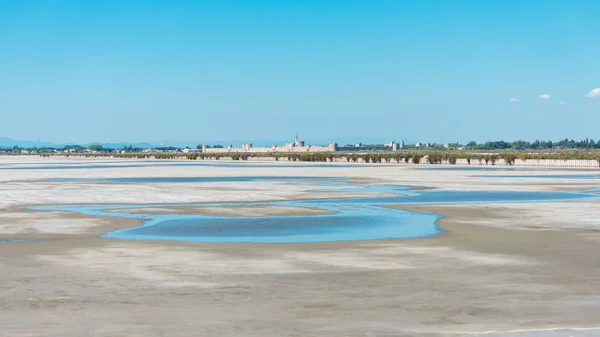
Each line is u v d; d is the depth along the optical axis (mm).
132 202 42438
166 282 17109
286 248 22953
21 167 123688
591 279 17422
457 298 15266
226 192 50844
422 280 17328
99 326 12891
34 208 38438
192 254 21641
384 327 12859
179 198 45375
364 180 69500
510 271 18547
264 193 49875
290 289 16266
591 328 12750
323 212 35938
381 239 25188
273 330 12648
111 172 94812
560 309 14227
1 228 28641
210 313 13922
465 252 21891
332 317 13609
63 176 81438
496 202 41781
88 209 37781
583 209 36625
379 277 17734
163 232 27500
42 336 12203
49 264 19719
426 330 12641
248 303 14805
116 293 15805
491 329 12695
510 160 133125
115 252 22031
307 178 74188
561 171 94375
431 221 31297
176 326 12906
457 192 51406
